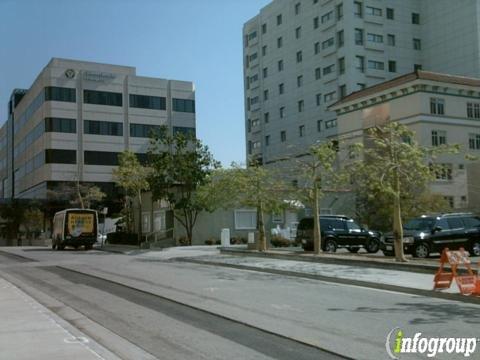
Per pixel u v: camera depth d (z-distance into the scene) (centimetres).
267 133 8631
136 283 1698
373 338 861
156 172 4172
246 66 9200
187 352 793
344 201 4175
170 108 8588
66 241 4272
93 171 7862
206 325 995
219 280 1753
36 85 8206
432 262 1973
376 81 6981
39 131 7981
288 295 1375
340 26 7069
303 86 7812
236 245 3888
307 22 7756
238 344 838
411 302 1249
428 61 7212
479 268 1381
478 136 5131
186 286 1589
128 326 998
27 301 1236
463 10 6819
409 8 7262
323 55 7375
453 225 2439
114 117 8119
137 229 5238
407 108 5006
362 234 2931
